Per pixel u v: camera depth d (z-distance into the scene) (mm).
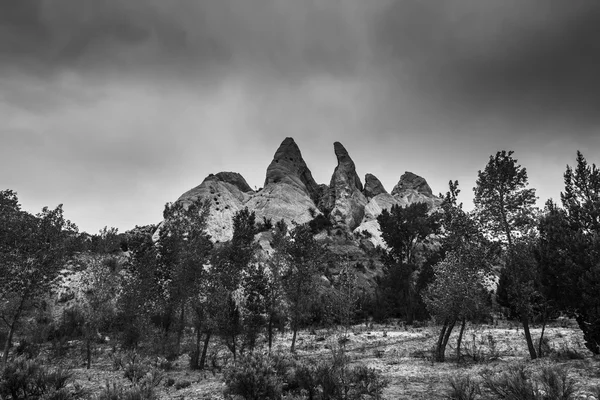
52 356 24453
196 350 21734
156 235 57156
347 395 10820
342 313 37625
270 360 11500
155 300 29875
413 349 24766
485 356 20188
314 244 28750
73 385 15453
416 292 46344
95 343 26062
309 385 10469
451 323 20203
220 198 97688
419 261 55094
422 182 128500
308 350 26094
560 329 30203
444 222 22125
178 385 15094
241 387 10273
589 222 18047
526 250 18875
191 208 39000
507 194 19875
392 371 16484
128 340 25109
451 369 16500
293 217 97875
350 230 93562
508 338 26812
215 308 21859
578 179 24156
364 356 22266
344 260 58281
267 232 71312
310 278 27391
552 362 14758
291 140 137375
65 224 23250
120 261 32438
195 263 25891
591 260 15531
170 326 29531
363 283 58375
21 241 21797
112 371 20234
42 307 29297
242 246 38031
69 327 26594
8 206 22188
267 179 118375
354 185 120500
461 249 21062
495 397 9508
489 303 35625
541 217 19438
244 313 22562
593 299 14977
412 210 51500
